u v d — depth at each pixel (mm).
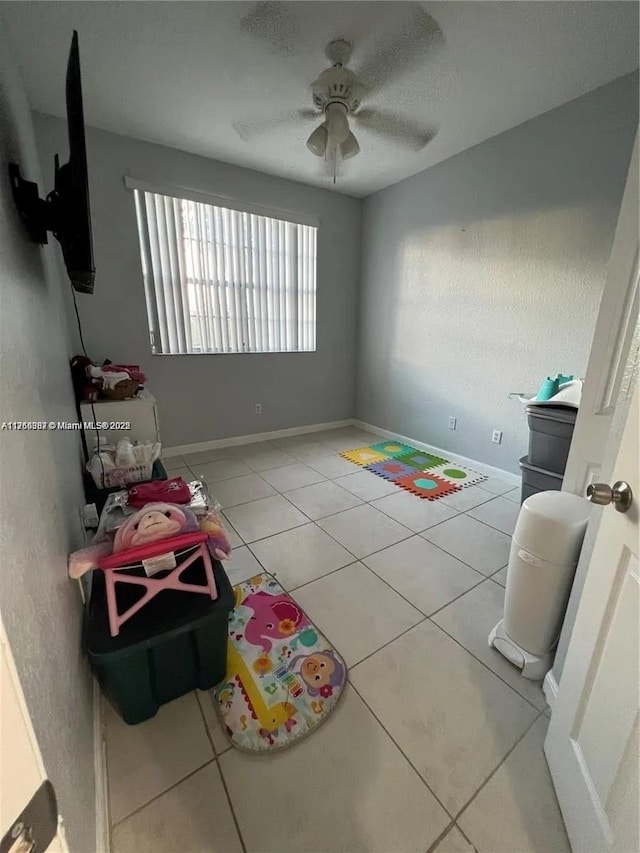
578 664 873
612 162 2057
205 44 1709
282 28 1524
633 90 1920
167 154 2734
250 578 1746
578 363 2369
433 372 3354
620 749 693
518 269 2588
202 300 3162
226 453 3441
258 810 916
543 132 2297
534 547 1191
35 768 348
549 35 1632
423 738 1081
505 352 2771
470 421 3105
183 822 891
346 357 4203
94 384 2213
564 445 2006
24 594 562
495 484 2826
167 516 1115
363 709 1160
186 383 3270
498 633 1373
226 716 1126
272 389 3773
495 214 2654
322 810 917
